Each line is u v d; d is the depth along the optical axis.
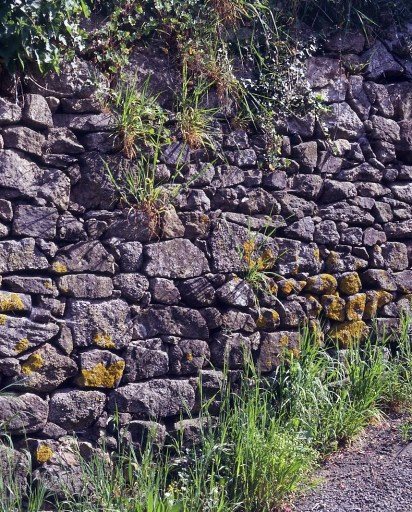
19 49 3.71
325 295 4.71
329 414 4.39
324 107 4.75
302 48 4.78
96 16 4.14
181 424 4.15
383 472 4.09
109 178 4.04
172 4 4.32
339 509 3.82
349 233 4.82
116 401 4.00
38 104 3.87
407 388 4.70
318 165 4.75
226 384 4.29
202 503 3.74
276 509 3.87
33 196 3.83
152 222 4.10
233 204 4.41
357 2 5.03
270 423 4.18
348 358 4.72
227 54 4.54
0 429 3.68
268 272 4.51
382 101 5.04
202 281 4.28
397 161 5.08
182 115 4.27
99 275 3.98
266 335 4.48
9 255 3.74
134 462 3.94
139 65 4.27
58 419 3.85
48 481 3.77
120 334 4.02
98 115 4.05
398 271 5.02
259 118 4.54
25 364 3.76
